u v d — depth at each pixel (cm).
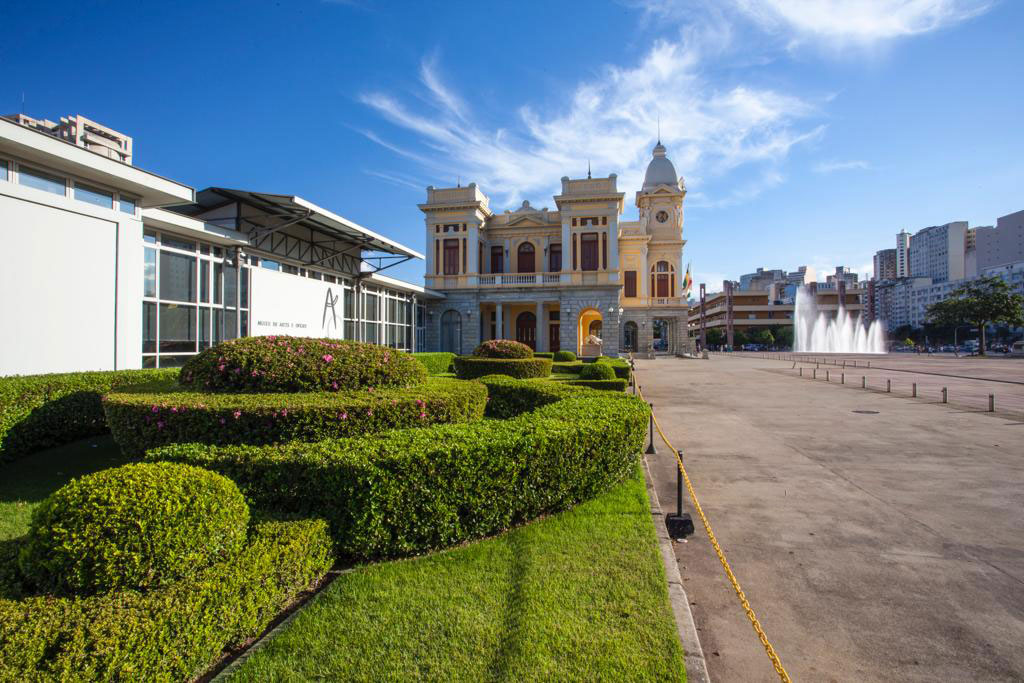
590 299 3744
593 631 345
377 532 446
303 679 301
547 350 4247
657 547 484
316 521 431
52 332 948
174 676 291
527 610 368
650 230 5394
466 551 474
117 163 1039
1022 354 6306
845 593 441
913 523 601
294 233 2022
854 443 1054
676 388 2208
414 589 401
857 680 330
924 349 8712
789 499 693
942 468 852
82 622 268
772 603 425
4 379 768
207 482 370
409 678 301
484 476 500
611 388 1711
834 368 3628
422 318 3750
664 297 5184
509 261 4431
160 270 1338
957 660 349
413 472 462
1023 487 743
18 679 247
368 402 643
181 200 1205
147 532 322
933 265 17425
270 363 734
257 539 391
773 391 2078
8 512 557
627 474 739
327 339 858
